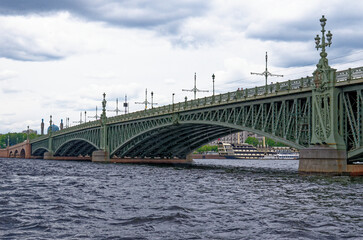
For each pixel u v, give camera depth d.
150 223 18.97
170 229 17.69
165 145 105.12
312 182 38.19
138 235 16.67
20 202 26.44
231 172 62.44
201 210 22.27
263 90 57.59
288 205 23.86
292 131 54.66
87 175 54.72
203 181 42.56
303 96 51.12
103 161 112.94
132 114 99.94
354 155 45.31
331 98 46.44
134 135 96.75
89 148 143.88
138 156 112.19
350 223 18.53
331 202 24.98
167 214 21.11
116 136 110.19
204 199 26.92
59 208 23.69
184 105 77.75
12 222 19.66
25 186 37.81
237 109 63.81
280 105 58.34
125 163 107.56
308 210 22.02
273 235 16.39
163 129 87.81
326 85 46.97
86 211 22.59
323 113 47.41
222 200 26.31
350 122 45.81
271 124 59.00
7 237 16.61
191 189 33.72
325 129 46.94
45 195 30.22
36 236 16.77
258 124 59.62
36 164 101.12
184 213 21.25
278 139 54.75
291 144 52.66
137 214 21.33
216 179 45.59
